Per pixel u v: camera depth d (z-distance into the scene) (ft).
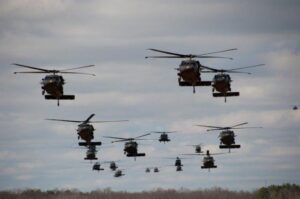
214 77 621.31
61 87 609.83
